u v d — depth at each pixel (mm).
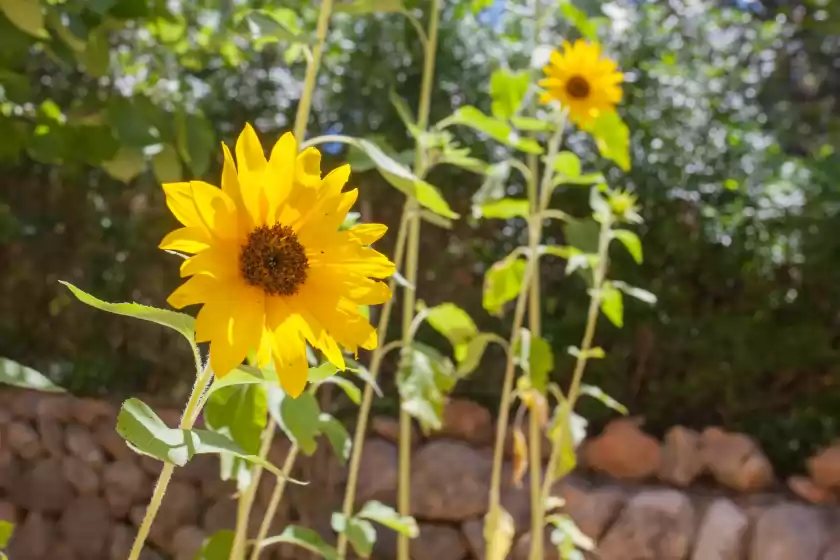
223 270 549
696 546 1189
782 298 1316
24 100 1058
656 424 1356
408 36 1385
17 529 1499
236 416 767
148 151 986
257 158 566
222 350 535
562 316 1389
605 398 1130
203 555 858
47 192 1576
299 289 571
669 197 1335
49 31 1006
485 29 1409
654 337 1341
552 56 1074
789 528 1157
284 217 576
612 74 1075
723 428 1318
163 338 1549
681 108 1387
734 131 1402
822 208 1294
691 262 1338
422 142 963
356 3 896
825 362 1289
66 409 1527
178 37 1193
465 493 1301
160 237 1542
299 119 811
